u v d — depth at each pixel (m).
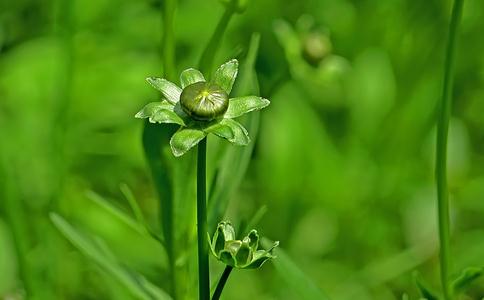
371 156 0.66
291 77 0.58
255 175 0.64
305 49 0.56
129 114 0.65
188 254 0.45
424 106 0.67
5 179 0.51
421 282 0.44
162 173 0.44
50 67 0.65
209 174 0.48
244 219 0.45
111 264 0.45
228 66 0.40
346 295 0.58
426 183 0.65
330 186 0.64
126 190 0.45
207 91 0.39
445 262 0.44
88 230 0.59
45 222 0.55
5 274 0.55
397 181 0.65
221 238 0.39
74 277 0.56
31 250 0.57
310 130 0.65
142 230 0.45
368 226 0.63
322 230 0.63
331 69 0.56
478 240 0.63
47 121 0.63
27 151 0.61
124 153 0.64
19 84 0.65
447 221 0.44
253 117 0.46
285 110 0.66
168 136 0.44
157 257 0.57
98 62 0.67
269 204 0.63
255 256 0.39
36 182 0.59
